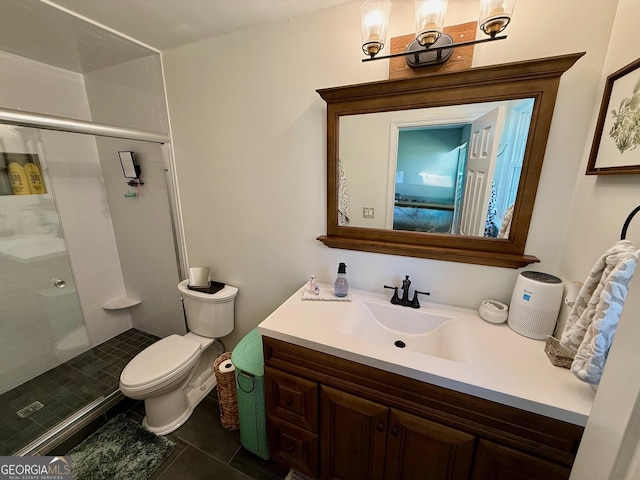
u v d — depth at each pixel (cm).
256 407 131
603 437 52
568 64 91
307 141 142
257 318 186
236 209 172
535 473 82
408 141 121
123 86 185
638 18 77
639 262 45
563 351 92
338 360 104
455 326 117
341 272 141
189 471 137
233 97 153
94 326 228
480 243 118
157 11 126
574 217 102
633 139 73
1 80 166
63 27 138
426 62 109
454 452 92
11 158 175
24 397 174
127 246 230
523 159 105
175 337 178
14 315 181
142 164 197
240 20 133
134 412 173
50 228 195
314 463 122
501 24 86
